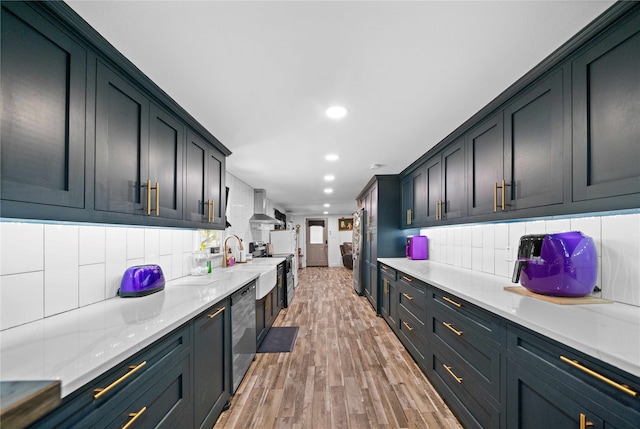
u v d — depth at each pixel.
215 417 1.74
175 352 1.27
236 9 1.02
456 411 1.79
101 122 1.19
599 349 0.84
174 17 1.05
